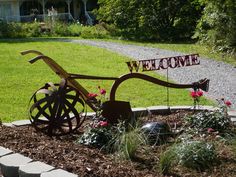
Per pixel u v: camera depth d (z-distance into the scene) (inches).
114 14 1183.6
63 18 1733.5
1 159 191.0
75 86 253.6
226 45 764.0
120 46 943.0
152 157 203.0
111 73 596.7
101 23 1266.0
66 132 245.0
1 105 412.8
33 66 663.1
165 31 1122.7
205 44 836.6
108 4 1197.7
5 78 565.9
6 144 217.3
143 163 196.1
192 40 1059.9
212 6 775.7
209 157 195.2
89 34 1218.0
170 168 187.6
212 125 243.0
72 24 1435.8
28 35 1280.8
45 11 1822.1
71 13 1884.8
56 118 239.1
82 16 1839.3
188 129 241.1
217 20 766.5
